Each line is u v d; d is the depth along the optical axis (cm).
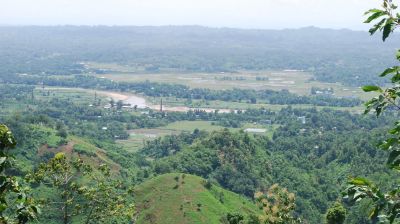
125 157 13650
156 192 9606
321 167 12506
